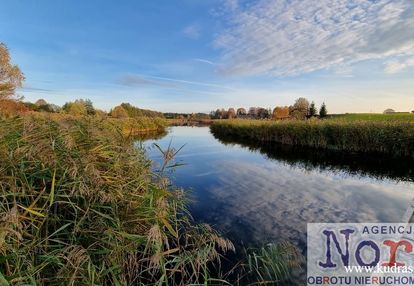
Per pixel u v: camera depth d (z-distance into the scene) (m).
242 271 3.74
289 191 8.12
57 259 2.24
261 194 7.76
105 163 3.56
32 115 4.21
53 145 3.00
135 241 2.78
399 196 7.63
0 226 2.01
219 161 13.95
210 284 3.34
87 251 2.53
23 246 2.28
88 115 5.52
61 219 2.76
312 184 9.05
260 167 12.24
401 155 14.07
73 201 3.00
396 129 13.97
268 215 6.01
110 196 3.04
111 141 4.36
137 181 3.75
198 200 7.05
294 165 12.78
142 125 37.12
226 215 5.95
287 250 4.06
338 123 17.66
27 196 2.61
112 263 2.61
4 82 18.53
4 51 18.66
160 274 3.40
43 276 2.31
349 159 14.30
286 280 3.60
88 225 2.90
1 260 1.93
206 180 9.57
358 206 6.73
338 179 9.85
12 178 2.56
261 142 24.98
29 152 2.83
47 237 2.39
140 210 3.26
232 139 28.64
